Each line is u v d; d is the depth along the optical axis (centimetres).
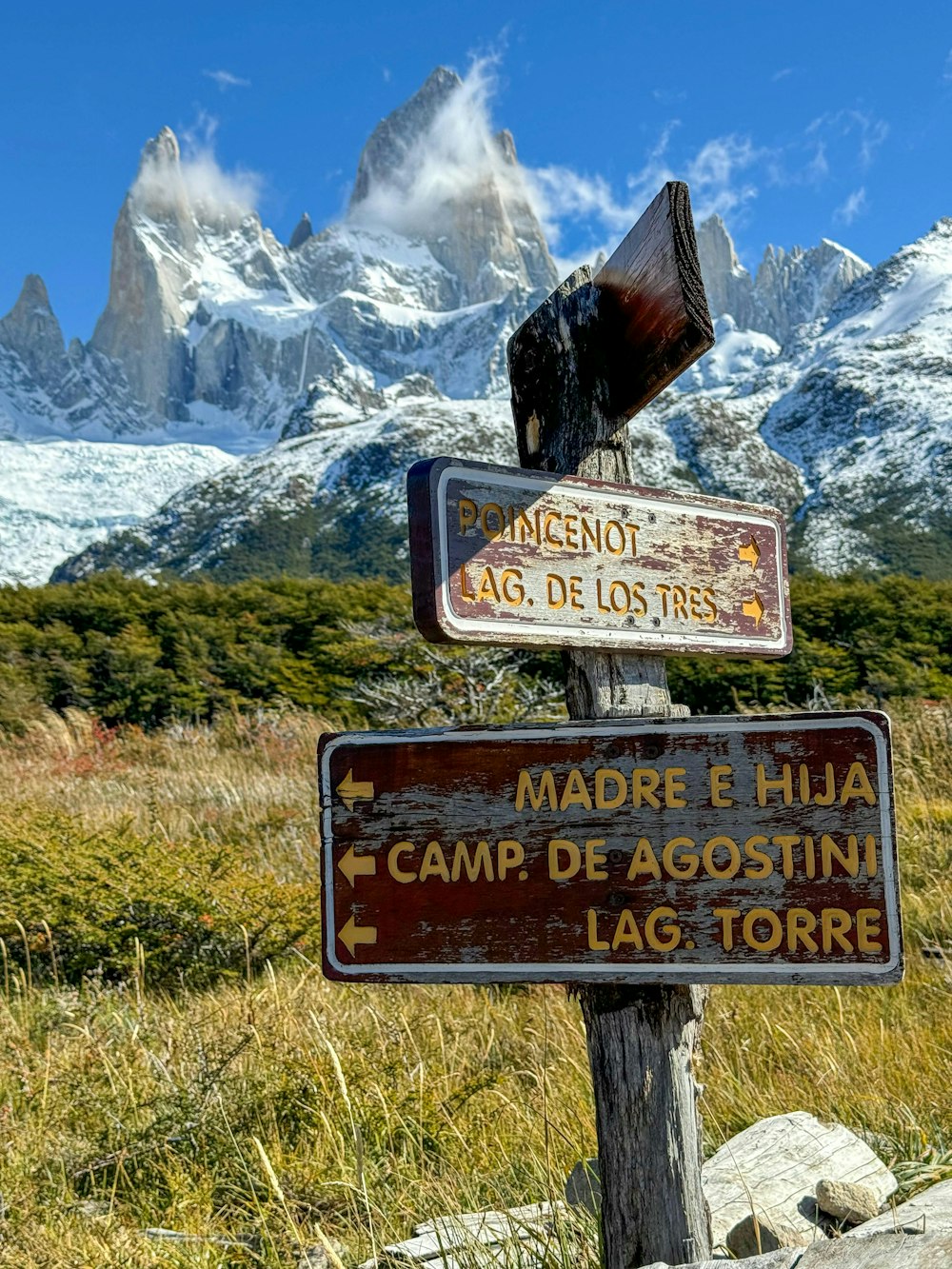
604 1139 218
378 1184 335
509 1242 264
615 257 239
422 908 216
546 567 216
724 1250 275
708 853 205
